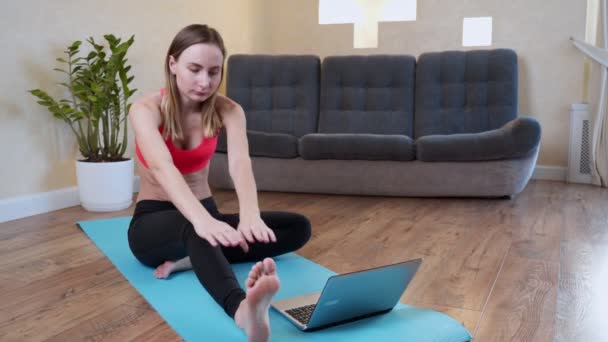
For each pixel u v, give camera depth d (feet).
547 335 5.00
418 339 4.74
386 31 15.64
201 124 6.08
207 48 5.39
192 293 6.00
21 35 9.83
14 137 9.86
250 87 14.28
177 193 5.21
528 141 11.09
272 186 12.58
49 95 10.40
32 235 8.70
